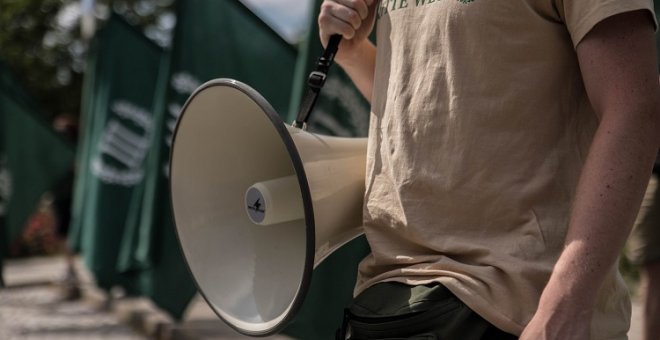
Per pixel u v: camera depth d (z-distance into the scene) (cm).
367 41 188
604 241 118
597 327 137
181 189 166
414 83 147
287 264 157
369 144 158
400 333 140
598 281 118
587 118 140
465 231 140
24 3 1883
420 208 143
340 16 172
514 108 137
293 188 155
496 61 137
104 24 703
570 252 120
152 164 563
